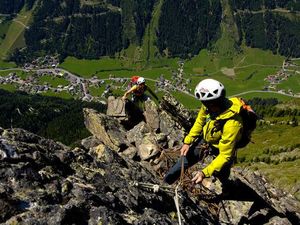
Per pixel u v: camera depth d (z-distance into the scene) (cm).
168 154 1973
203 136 1015
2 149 947
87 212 862
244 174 1766
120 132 2314
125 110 2500
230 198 1475
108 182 1086
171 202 1148
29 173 920
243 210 1483
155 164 1953
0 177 879
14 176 892
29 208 827
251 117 962
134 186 1095
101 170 1161
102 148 1361
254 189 1638
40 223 775
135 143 2205
